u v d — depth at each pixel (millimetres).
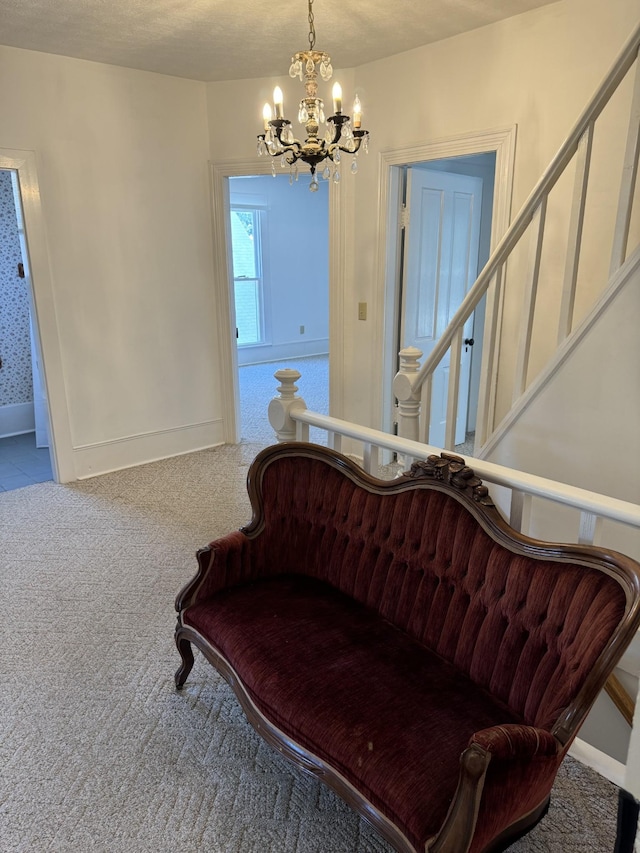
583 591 1332
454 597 1623
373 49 3393
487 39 3088
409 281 3971
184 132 4023
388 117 3623
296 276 8688
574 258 2164
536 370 3191
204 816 1622
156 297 4152
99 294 3881
